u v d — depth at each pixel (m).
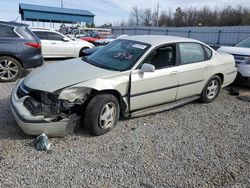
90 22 28.23
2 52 6.30
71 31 27.72
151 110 4.48
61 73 3.85
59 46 10.58
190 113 5.01
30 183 2.66
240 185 2.91
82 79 3.64
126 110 4.11
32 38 6.78
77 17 27.25
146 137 3.86
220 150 3.66
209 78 5.37
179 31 29.78
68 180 2.76
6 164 2.94
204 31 27.00
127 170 3.01
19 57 6.52
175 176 2.98
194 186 2.83
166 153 3.46
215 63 5.40
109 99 3.72
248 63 6.68
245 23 48.44
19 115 3.30
